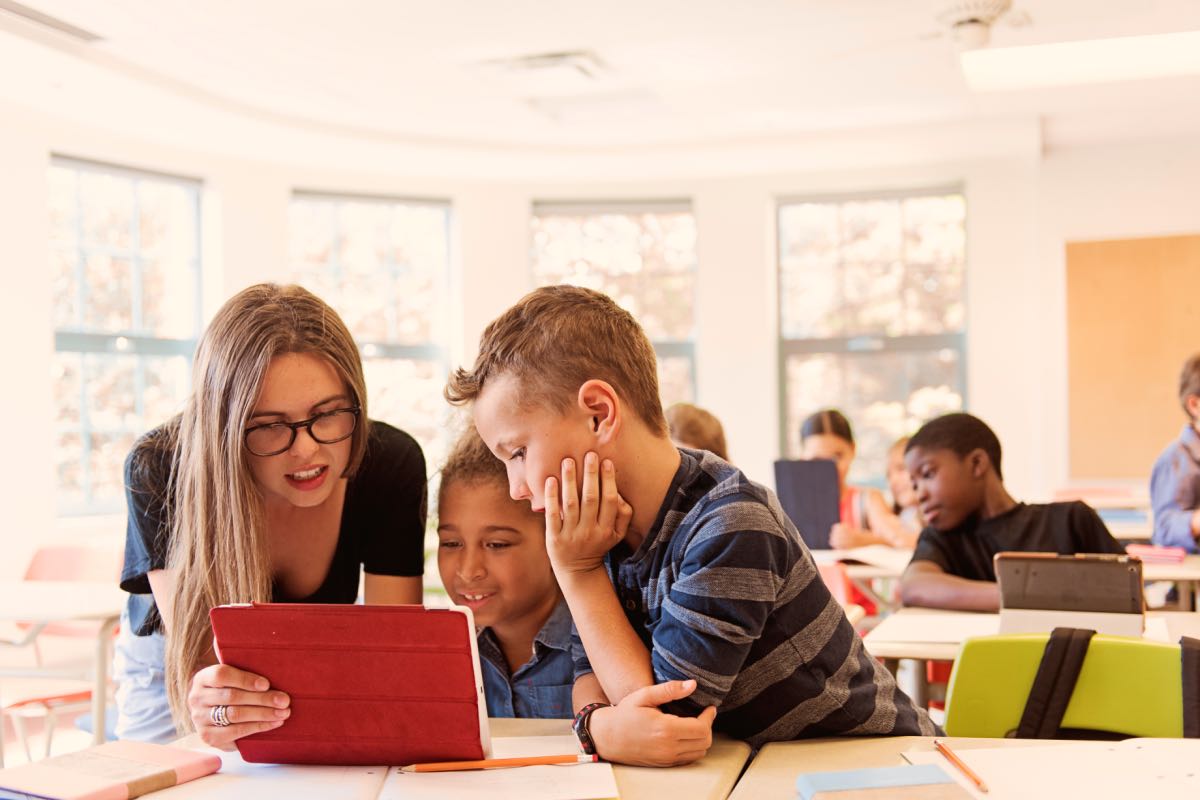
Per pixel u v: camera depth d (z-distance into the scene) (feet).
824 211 24.09
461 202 23.50
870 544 13.41
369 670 3.91
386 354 23.30
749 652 4.09
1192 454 13.33
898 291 23.77
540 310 4.15
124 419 19.69
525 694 5.47
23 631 12.58
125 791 3.64
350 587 5.68
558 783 3.67
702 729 3.90
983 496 8.88
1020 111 20.11
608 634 4.19
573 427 4.09
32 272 17.54
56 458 18.15
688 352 24.32
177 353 20.53
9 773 3.76
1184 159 21.94
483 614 5.43
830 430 15.31
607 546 4.23
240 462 4.65
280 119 19.15
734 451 23.72
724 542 3.95
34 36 14.71
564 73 17.48
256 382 4.57
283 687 4.00
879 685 4.42
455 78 17.67
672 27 15.44
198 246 20.92
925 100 19.39
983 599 8.09
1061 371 22.47
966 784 3.53
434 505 5.82
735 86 18.43
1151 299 22.06
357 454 4.95
